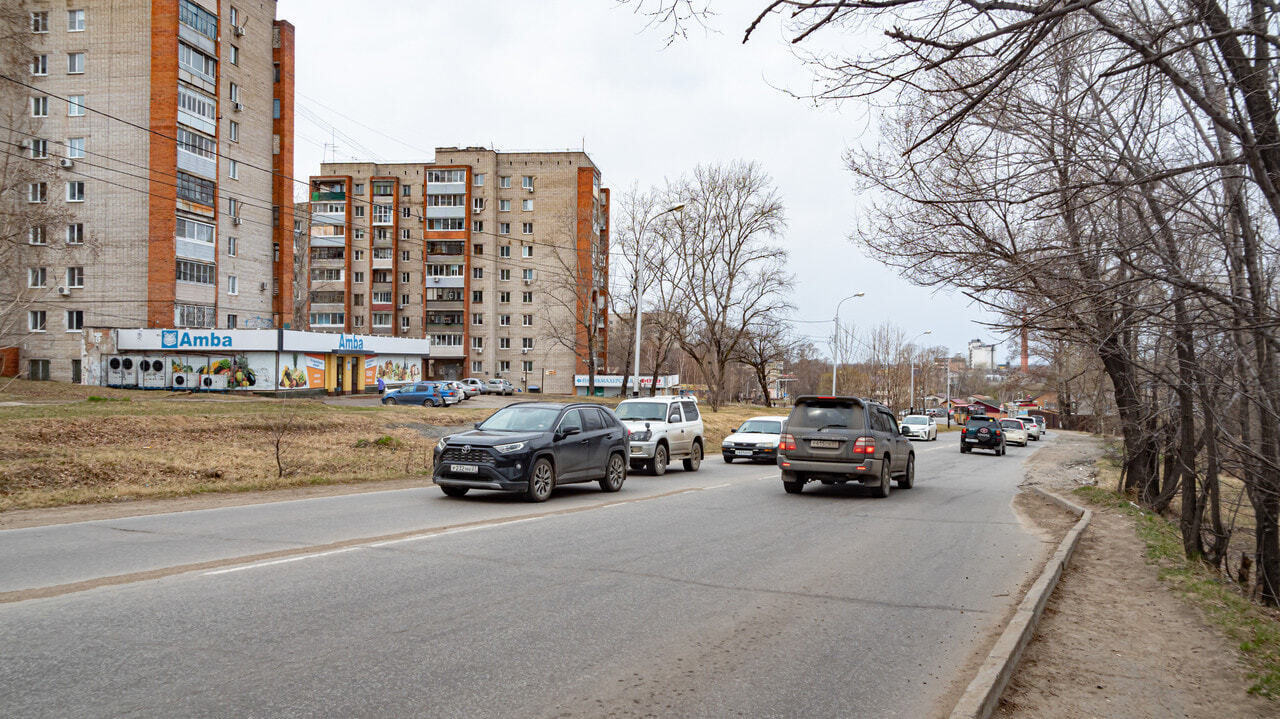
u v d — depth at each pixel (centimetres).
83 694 417
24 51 4981
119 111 5031
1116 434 2041
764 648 554
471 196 8144
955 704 459
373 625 563
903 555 952
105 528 984
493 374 8181
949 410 8331
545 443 1359
